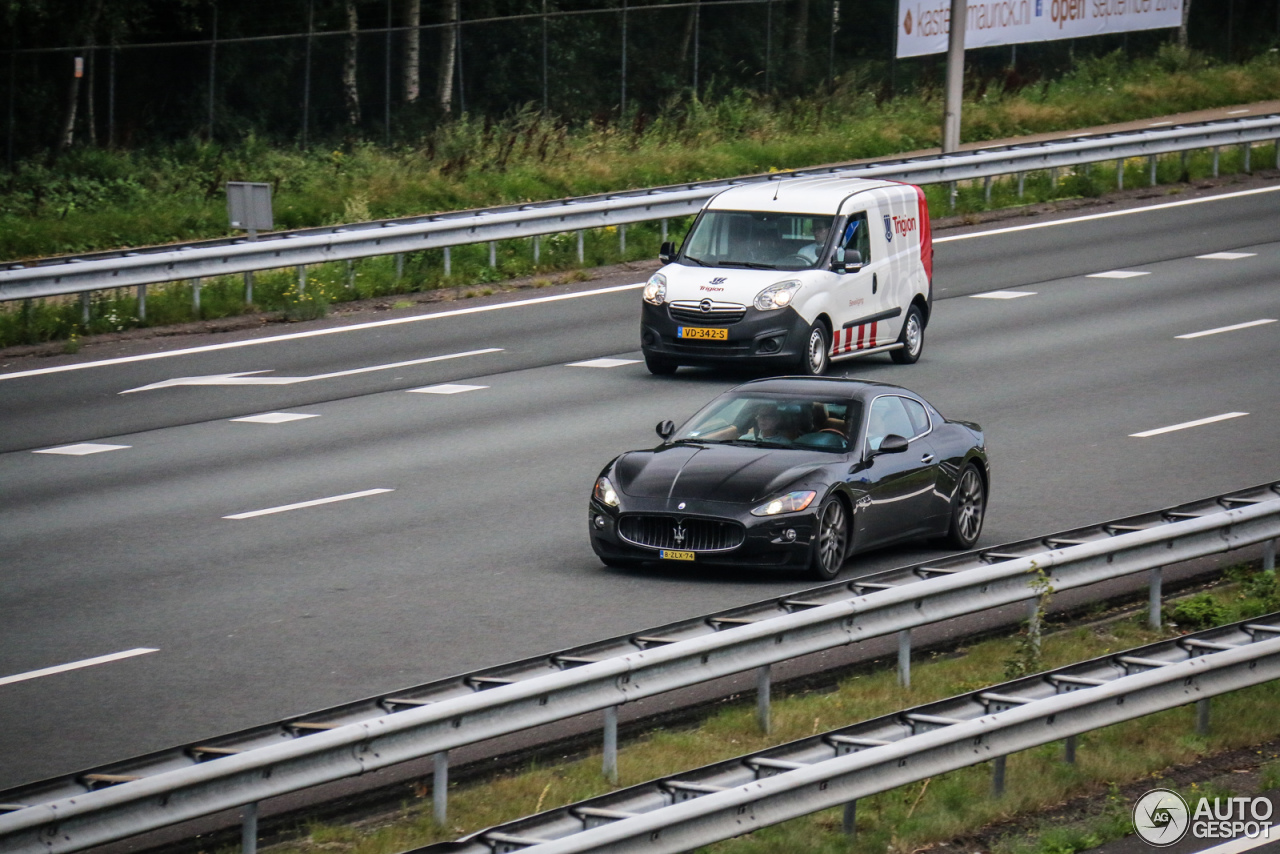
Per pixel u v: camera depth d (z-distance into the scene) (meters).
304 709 36.94
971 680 39.88
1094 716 34.31
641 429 69.81
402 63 171.88
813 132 162.00
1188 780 35.00
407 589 47.22
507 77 174.38
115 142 147.88
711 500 47.44
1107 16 189.62
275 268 95.94
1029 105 170.75
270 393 77.25
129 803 26.02
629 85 177.62
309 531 54.22
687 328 78.88
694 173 142.75
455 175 135.00
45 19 163.25
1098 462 64.69
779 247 81.19
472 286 104.06
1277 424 71.31
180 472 63.03
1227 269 108.25
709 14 191.38
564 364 83.88
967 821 31.44
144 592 47.00
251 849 28.17
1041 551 44.56
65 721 36.19
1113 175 140.38
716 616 36.72
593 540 48.84
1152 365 83.38
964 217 125.38
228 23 192.62
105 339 88.88
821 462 49.22
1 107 154.12
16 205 128.38
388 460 64.62
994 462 64.81
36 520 56.03
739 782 29.42
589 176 138.25
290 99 163.62
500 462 64.19
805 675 40.94
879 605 38.09
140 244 118.19
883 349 83.75
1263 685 41.28
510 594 46.69
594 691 32.66
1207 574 51.72
